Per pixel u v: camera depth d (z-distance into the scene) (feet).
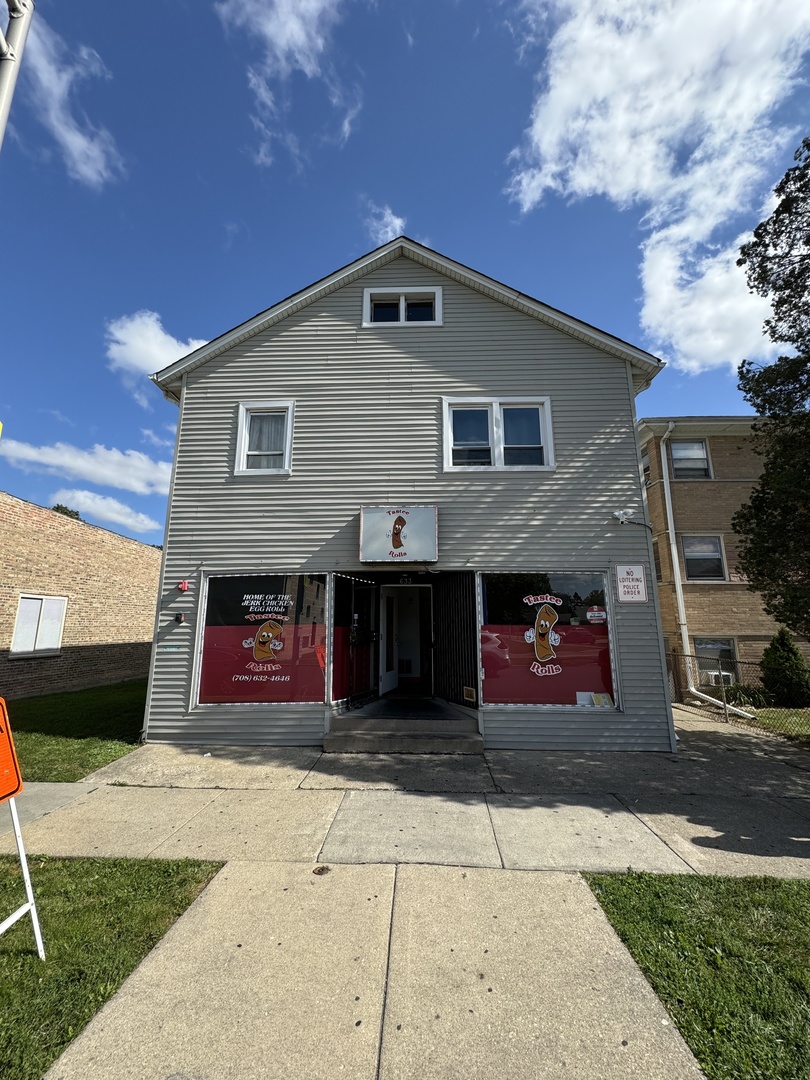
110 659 55.52
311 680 26.68
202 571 27.96
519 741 25.53
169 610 27.71
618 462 28.22
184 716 26.50
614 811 17.43
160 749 25.14
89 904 11.72
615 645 26.32
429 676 31.81
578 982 9.21
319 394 29.60
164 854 14.35
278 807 17.87
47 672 45.75
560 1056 7.67
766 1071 7.38
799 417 25.80
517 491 28.09
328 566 27.73
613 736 25.50
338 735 25.27
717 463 47.21
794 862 13.83
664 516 46.75
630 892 12.18
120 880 12.76
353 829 15.94
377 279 30.94
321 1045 7.86
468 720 25.80
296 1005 8.68
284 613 27.40
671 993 8.91
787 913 11.30
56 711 35.22
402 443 28.86
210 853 14.40
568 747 25.41
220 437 29.45
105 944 10.28
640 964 9.66
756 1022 8.27
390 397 29.40
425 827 16.07
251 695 26.68
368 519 27.53
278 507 28.43
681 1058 7.63
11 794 10.11
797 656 39.24
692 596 45.32
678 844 14.90
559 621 26.76
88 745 25.55
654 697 25.80
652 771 21.94
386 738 24.88
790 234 26.25
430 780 20.63
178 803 18.31
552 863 13.73
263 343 30.35
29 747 25.26
